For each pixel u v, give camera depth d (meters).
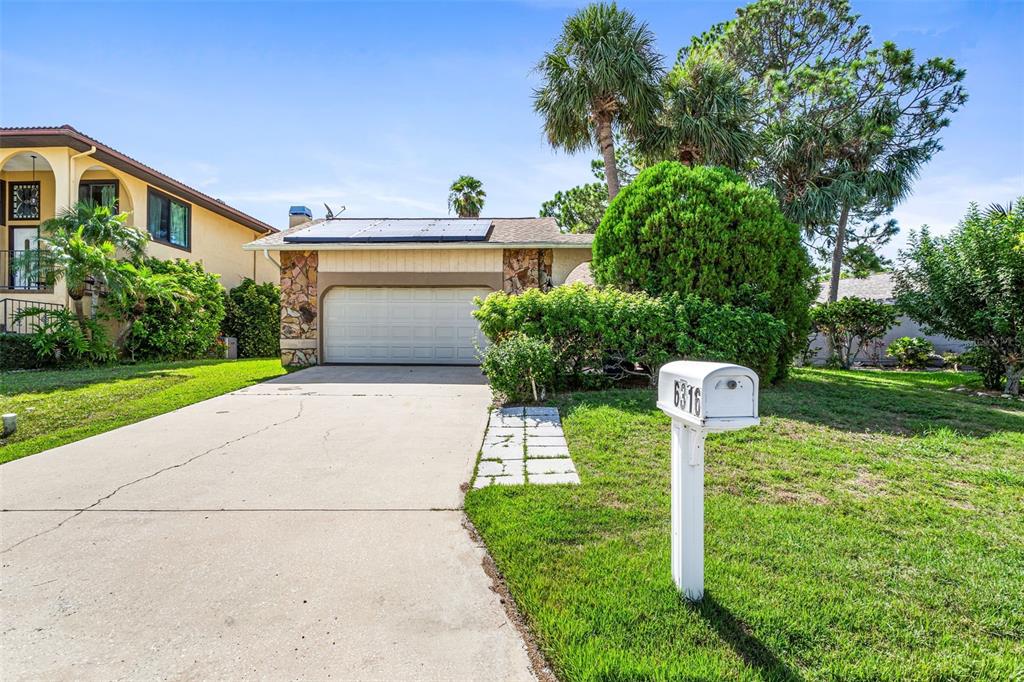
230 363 11.70
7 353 9.87
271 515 3.31
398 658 1.99
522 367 6.47
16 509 3.40
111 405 6.52
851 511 3.18
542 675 1.90
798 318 7.58
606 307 6.92
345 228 12.13
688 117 12.19
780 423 5.12
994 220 8.11
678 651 1.95
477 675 1.90
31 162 12.94
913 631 2.06
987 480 3.68
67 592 2.43
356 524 3.18
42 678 1.87
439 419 5.96
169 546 2.89
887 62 14.80
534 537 2.88
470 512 3.30
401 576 2.58
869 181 14.77
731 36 16.91
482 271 11.05
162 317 12.36
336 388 8.09
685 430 2.25
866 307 11.44
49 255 10.56
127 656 1.99
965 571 2.50
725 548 2.71
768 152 14.87
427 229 11.74
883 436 4.77
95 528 3.12
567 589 2.36
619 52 11.41
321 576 2.58
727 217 7.00
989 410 5.92
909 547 2.73
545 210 23.92
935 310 8.10
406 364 11.27
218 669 1.93
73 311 11.42
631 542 2.82
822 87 14.71
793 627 2.06
